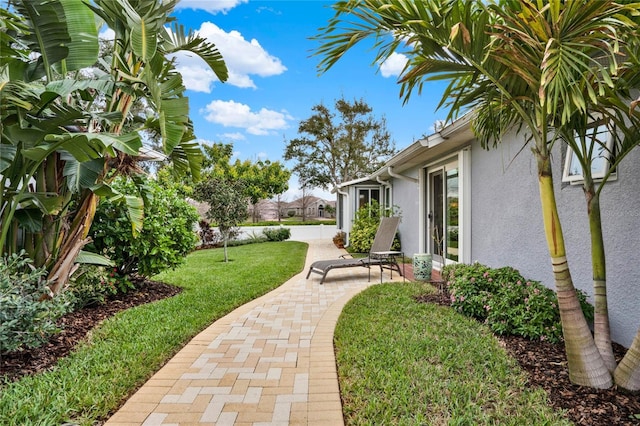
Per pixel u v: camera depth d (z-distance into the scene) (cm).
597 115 371
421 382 302
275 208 3553
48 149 350
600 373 280
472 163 689
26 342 320
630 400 262
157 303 584
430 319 466
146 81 378
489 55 261
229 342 426
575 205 421
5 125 386
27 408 259
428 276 723
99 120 413
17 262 343
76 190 402
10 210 368
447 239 852
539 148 282
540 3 233
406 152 791
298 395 299
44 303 327
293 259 1193
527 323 387
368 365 339
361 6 272
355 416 261
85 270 509
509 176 564
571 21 227
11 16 317
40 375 316
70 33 392
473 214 686
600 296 302
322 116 2995
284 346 412
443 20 257
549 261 473
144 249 609
